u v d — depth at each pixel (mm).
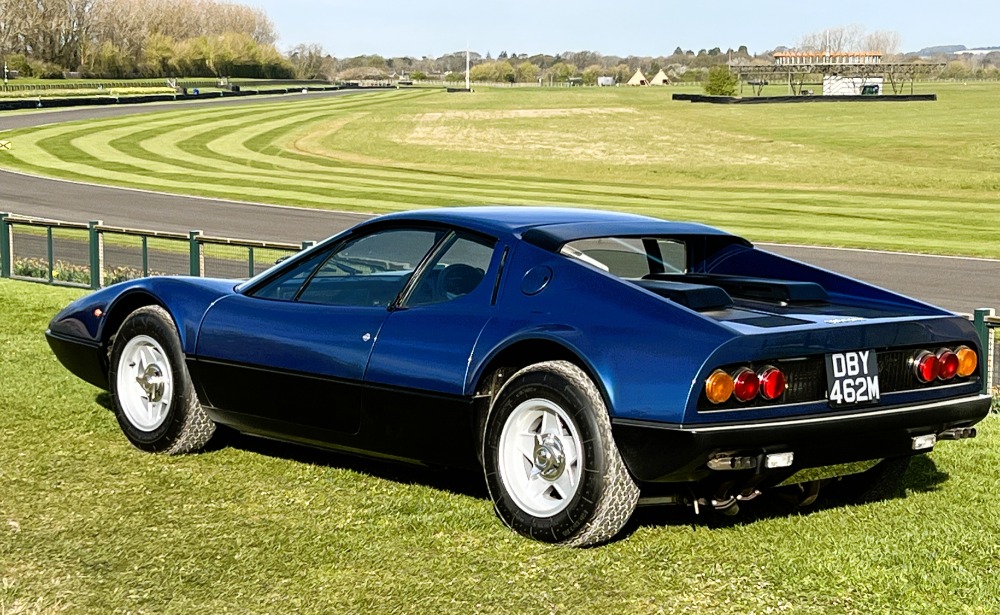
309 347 5117
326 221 30141
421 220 5141
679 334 4125
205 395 5621
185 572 4066
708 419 4031
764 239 26750
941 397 4547
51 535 4473
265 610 3717
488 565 4164
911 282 19594
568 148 64188
